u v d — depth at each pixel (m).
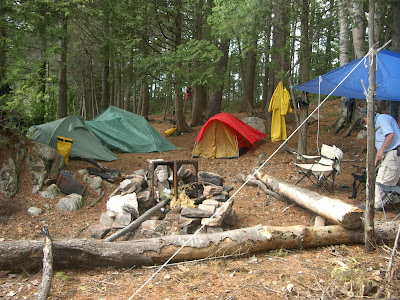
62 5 8.41
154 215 5.19
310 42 9.56
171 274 3.62
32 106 6.47
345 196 6.38
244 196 6.75
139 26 12.14
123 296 3.17
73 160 8.21
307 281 3.38
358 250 4.15
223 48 15.11
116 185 7.43
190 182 5.84
